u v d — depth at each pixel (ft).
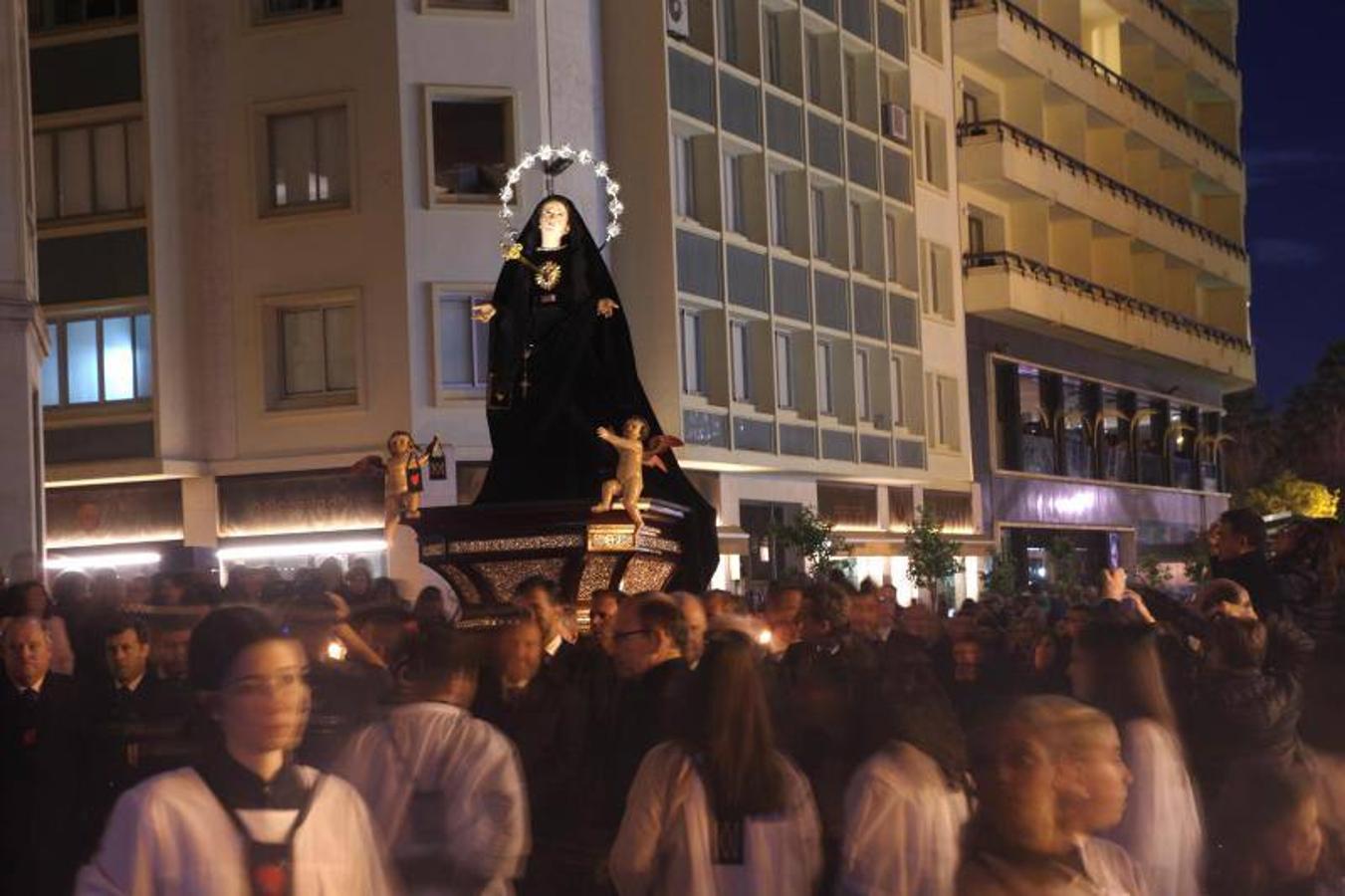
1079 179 217.15
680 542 72.49
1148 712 30.86
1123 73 246.27
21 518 94.89
